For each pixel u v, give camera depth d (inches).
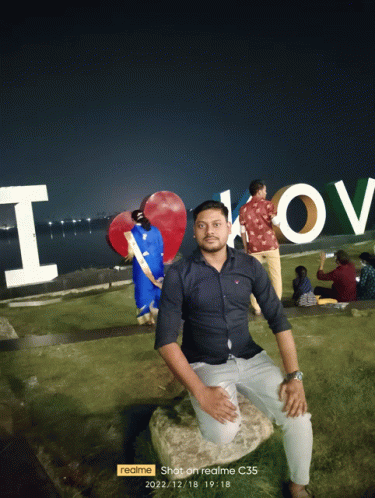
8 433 90.0
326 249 401.7
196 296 72.6
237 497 67.3
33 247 286.2
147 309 168.1
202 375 72.2
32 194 284.0
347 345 129.8
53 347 147.1
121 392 109.7
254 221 172.6
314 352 125.6
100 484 74.7
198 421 70.1
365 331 141.9
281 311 74.8
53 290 285.9
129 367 125.8
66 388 113.3
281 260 358.3
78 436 89.7
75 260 701.9
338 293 198.5
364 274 195.6
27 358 137.5
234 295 73.1
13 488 69.9
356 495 67.5
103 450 84.6
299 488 66.2
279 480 71.7
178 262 75.0
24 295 277.3
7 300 271.9
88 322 204.8
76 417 97.6
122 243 323.3
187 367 68.9
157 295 170.4
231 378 72.1
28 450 82.5
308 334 142.1
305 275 186.2
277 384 69.3
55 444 86.7
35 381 118.3
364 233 435.2
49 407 102.2
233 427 68.3
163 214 320.2
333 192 431.2
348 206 428.8
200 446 74.6
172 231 327.0
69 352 141.4
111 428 92.4
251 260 75.0
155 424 81.9
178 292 72.6
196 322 74.7
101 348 143.6
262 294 74.9
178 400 102.2
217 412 63.9
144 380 116.2
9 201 276.8
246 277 73.5
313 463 75.5
